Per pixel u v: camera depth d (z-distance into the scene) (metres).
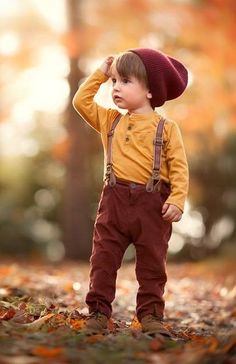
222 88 18.36
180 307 7.95
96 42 19.25
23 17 20.05
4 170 24.09
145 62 4.95
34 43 19.73
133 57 4.97
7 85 20.59
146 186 4.83
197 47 18.23
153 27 18.88
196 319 6.88
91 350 3.85
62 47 19.14
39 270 12.16
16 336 4.06
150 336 4.65
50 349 3.68
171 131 4.94
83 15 19.62
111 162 4.93
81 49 19.09
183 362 3.62
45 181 24.05
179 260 22.56
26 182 24.09
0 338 3.97
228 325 6.52
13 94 20.83
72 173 20.19
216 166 22.36
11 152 24.25
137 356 3.75
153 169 4.83
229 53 17.86
